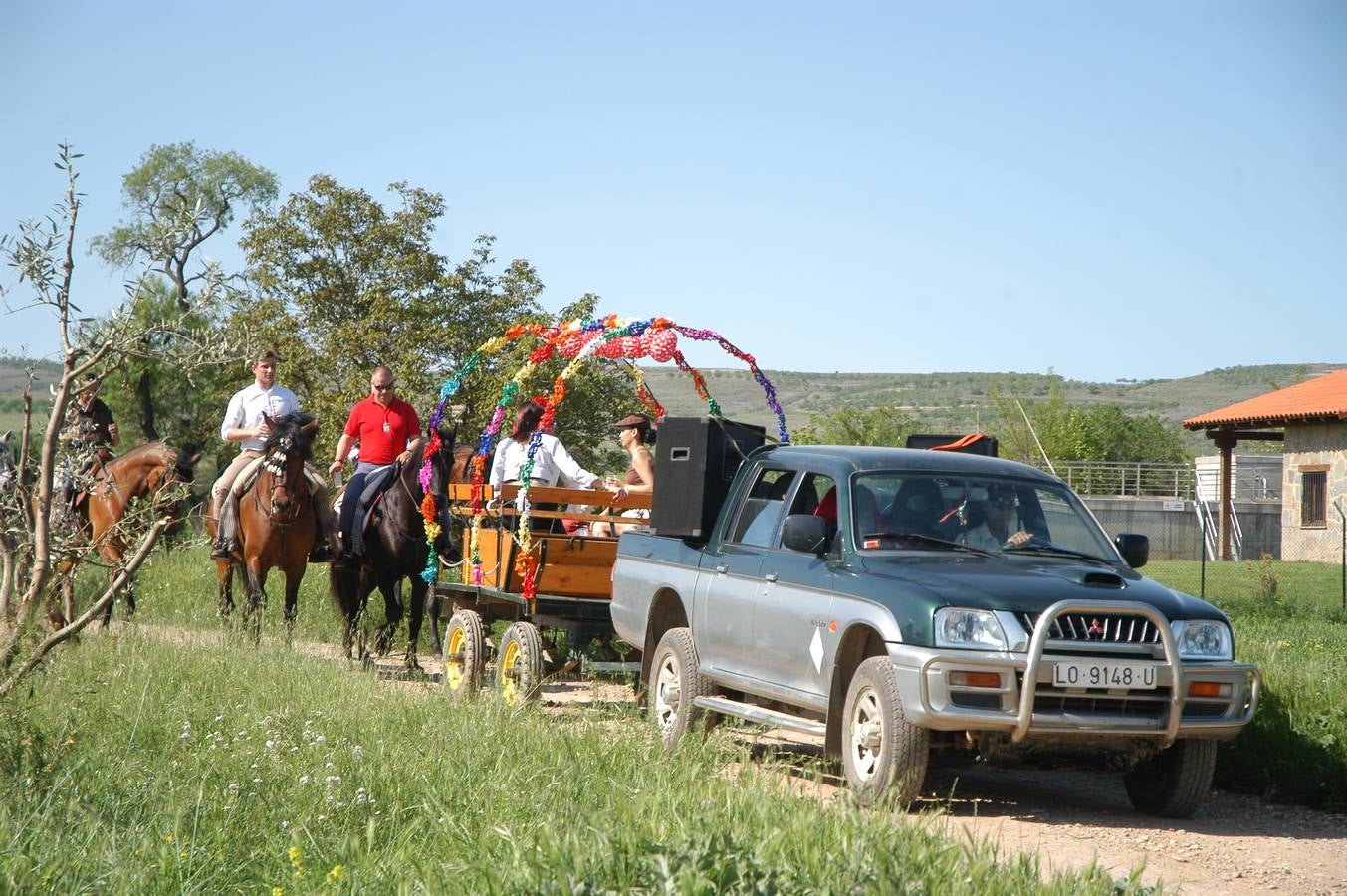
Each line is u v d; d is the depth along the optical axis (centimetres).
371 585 1540
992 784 1003
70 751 785
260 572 1478
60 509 948
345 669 1259
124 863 592
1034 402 6406
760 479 1038
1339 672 1191
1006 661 789
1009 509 950
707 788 724
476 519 1316
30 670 813
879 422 5934
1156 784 877
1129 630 815
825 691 878
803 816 631
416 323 3728
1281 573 3512
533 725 941
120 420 5594
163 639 1372
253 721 920
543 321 3575
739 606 977
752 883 515
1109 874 601
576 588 1202
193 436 5225
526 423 1341
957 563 876
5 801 669
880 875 528
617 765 822
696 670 1028
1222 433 4525
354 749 805
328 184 3878
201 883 589
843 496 934
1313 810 916
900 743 805
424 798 717
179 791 721
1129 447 7425
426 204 3941
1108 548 947
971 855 589
